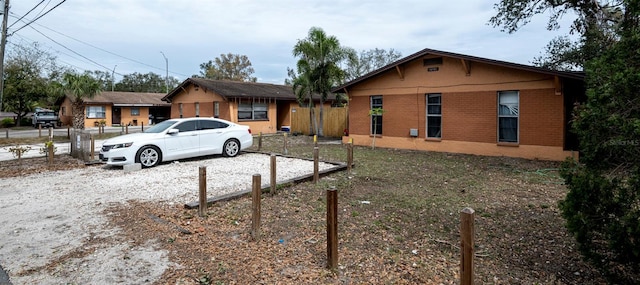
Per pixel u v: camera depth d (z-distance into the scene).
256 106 23.67
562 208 3.38
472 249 2.80
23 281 3.55
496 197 6.71
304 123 23.41
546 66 15.42
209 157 12.16
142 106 36.31
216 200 6.25
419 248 4.36
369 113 14.83
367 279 3.56
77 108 25.39
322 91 20.00
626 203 2.99
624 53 3.43
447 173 9.13
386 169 9.68
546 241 4.53
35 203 6.39
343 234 4.80
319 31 19.34
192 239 4.62
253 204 4.58
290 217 5.51
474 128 12.81
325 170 8.89
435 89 13.71
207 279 3.54
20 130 29.53
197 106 24.77
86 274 3.69
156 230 4.95
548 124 11.19
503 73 12.03
